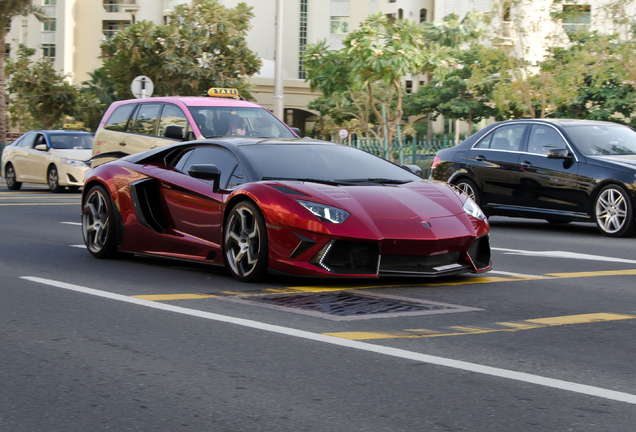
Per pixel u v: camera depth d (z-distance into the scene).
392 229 6.06
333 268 6.08
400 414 3.28
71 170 18.84
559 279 6.75
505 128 11.59
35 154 19.94
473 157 11.74
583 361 4.08
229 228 6.60
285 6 62.75
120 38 35.84
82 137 20.36
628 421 3.19
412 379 3.76
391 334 4.65
